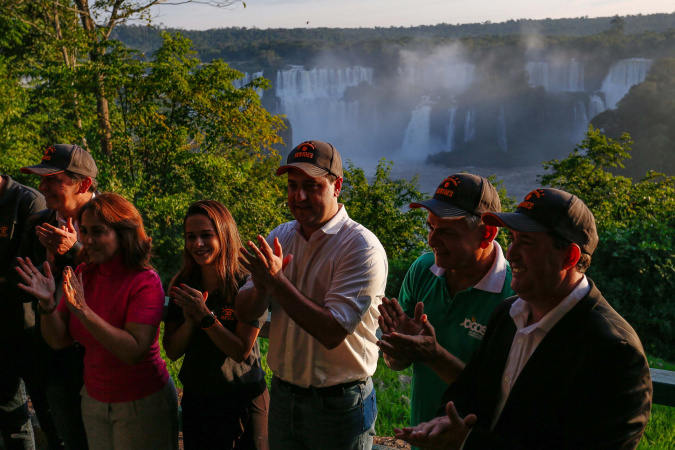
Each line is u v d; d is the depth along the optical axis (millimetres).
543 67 169250
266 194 21359
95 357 2484
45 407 3178
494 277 2215
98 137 20344
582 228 1608
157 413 2555
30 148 20531
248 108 21891
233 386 2574
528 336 1707
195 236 2498
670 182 26938
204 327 2404
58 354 2877
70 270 2299
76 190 3037
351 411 2354
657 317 12359
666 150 103688
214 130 21547
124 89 20375
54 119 21453
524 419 1650
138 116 19984
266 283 2041
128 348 2365
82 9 21516
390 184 27578
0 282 3002
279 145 125125
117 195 2473
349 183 27344
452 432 1677
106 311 2459
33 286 2473
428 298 2391
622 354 1517
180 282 2660
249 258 2000
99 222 2395
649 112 113562
